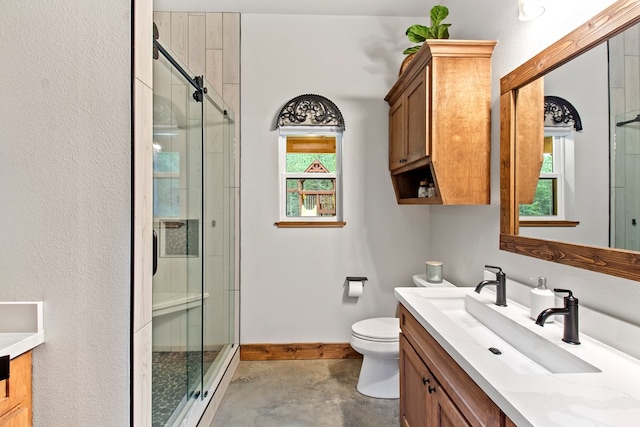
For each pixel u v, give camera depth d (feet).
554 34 4.42
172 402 6.02
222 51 8.93
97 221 3.10
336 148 9.30
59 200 3.11
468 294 5.63
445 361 3.88
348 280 9.00
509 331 4.32
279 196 9.04
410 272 9.20
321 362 8.83
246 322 9.02
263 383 7.72
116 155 3.10
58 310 3.10
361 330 7.15
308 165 9.29
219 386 6.98
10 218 3.11
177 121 6.07
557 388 2.64
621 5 3.26
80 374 3.09
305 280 9.09
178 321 6.24
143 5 3.24
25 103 3.11
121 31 3.09
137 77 3.14
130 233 3.10
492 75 6.08
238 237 8.98
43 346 3.10
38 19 3.11
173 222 6.06
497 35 5.90
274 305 9.05
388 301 9.17
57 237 3.11
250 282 9.02
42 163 3.11
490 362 3.11
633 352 3.22
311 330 9.10
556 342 3.58
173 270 6.15
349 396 7.16
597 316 3.64
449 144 6.11
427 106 6.18
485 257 6.32
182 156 6.25
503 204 5.50
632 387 2.64
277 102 8.99
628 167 3.20
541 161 4.58
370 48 9.04
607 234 3.46
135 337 3.12
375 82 9.06
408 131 7.32
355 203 9.11
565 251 4.06
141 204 3.20
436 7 6.89
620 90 3.28
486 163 6.14
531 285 4.92
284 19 8.96
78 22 3.09
